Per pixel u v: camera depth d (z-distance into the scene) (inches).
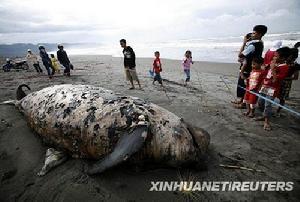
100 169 111.6
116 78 379.9
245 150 143.2
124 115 124.0
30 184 123.2
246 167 127.3
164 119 125.4
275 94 163.5
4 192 121.1
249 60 193.2
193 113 201.6
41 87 320.8
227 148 146.5
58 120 137.8
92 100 137.1
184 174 123.0
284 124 180.1
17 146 155.4
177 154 118.2
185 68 331.0
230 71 454.0
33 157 143.9
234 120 185.8
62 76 413.4
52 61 428.8
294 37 1143.0
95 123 125.9
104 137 122.7
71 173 125.2
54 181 121.6
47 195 114.3
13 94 283.6
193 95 262.4
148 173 123.6
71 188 114.8
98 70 494.3
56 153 139.6
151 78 387.5
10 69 525.3
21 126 177.5
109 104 131.3
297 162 131.1
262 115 196.4
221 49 980.6
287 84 187.0
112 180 117.9
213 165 130.0
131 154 107.4
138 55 992.9
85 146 130.0
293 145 148.2
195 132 131.3
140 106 128.7
